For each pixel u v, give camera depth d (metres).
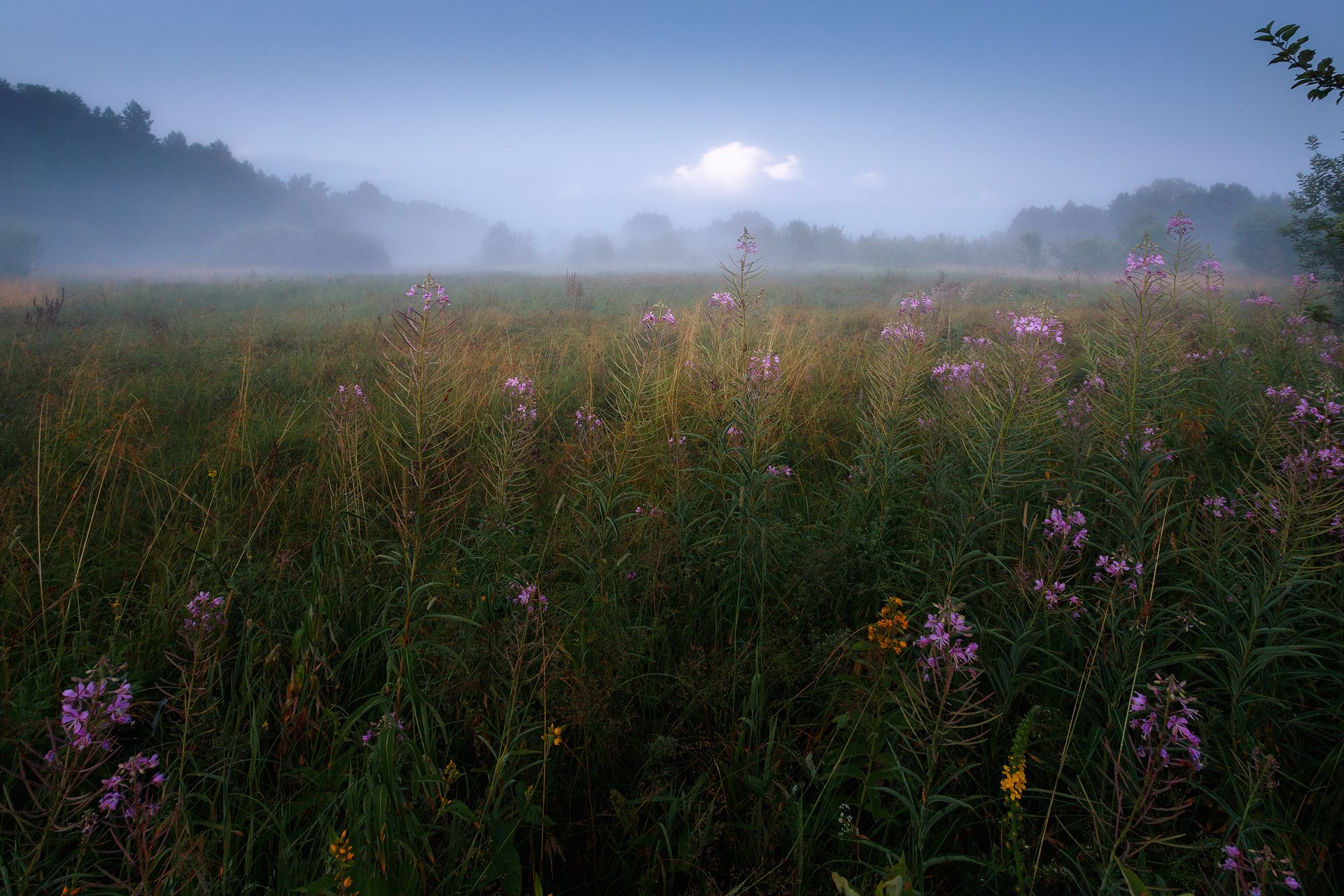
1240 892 1.41
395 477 3.82
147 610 2.56
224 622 1.96
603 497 2.78
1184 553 2.55
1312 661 2.24
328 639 2.45
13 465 4.20
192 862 1.49
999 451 2.85
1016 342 3.04
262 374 6.77
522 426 3.01
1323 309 4.11
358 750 1.99
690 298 16.05
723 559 2.96
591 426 3.88
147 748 2.00
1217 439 3.97
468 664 2.16
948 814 1.88
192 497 3.38
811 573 2.67
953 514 2.90
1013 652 2.10
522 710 2.01
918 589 2.75
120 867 1.68
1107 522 2.93
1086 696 2.14
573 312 12.97
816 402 5.46
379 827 1.45
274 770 2.04
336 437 3.83
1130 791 1.58
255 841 1.76
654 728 2.25
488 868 1.56
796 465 4.21
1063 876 1.64
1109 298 4.73
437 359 2.28
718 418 4.23
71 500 3.27
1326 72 2.96
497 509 2.80
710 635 2.69
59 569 2.84
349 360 7.54
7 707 1.94
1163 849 1.68
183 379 6.54
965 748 1.98
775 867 1.64
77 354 7.75
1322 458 2.01
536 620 2.11
